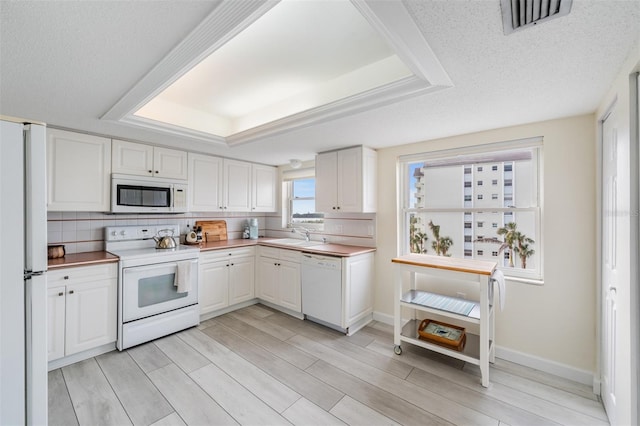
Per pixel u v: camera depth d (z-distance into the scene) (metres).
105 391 1.96
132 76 1.62
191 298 3.02
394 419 1.72
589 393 1.97
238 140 2.98
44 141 1.06
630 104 1.31
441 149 2.76
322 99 2.41
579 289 2.11
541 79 1.55
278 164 4.29
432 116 2.13
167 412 1.77
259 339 2.78
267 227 4.63
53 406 1.80
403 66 1.96
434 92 1.71
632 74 1.30
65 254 2.68
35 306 1.04
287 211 4.47
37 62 1.46
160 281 2.79
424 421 1.70
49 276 2.18
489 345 2.22
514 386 2.04
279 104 2.79
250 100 2.75
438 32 1.15
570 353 2.14
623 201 1.41
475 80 1.56
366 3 1.00
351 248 3.23
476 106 1.93
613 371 1.65
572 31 1.13
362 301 3.09
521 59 1.35
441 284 2.81
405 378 2.14
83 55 1.40
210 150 3.33
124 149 2.83
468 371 2.23
